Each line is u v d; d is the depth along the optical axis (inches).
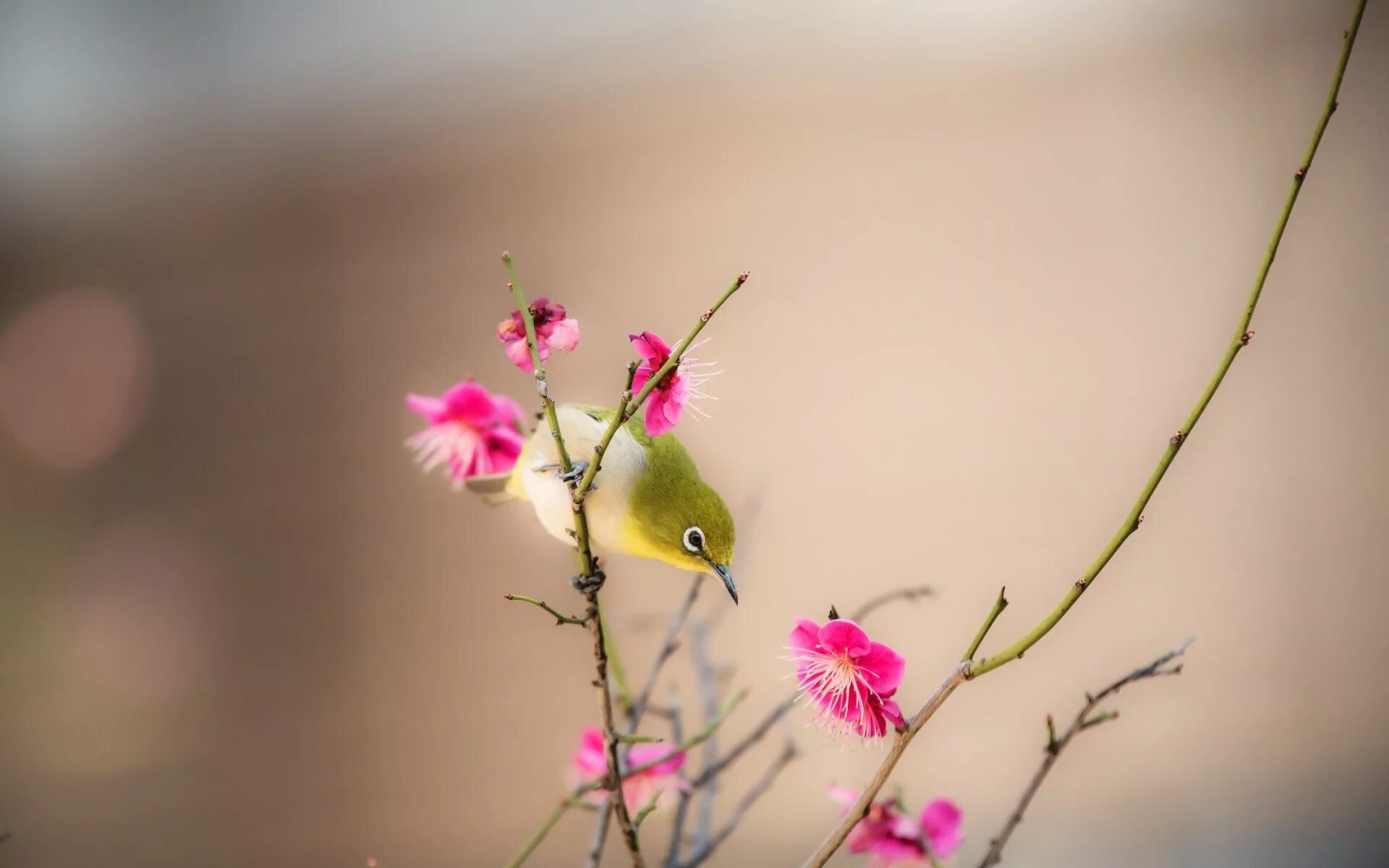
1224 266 486.3
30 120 644.1
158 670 508.4
